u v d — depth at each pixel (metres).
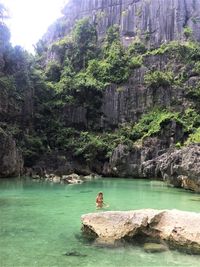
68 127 72.81
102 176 62.44
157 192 32.75
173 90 72.56
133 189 35.59
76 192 31.97
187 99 71.62
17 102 64.25
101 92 75.44
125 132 69.88
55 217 18.80
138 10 92.31
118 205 23.62
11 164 50.41
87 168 64.12
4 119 61.28
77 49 87.44
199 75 74.62
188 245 13.27
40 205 23.34
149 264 11.54
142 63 79.38
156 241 14.05
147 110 72.81
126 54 83.81
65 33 101.19
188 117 68.31
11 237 14.45
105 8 97.38
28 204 23.83
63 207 22.48
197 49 78.31
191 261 11.88
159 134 63.88
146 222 14.45
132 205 23.67
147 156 60.09
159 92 73.06
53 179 47.22
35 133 68.06
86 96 75.62
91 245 13.43
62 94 75.88
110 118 74.06
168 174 39.50
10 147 50.69
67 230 15.70
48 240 14.05
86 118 74.31
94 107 75.12
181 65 77.06
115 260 11.84
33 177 50.75
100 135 71.00
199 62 75.94
